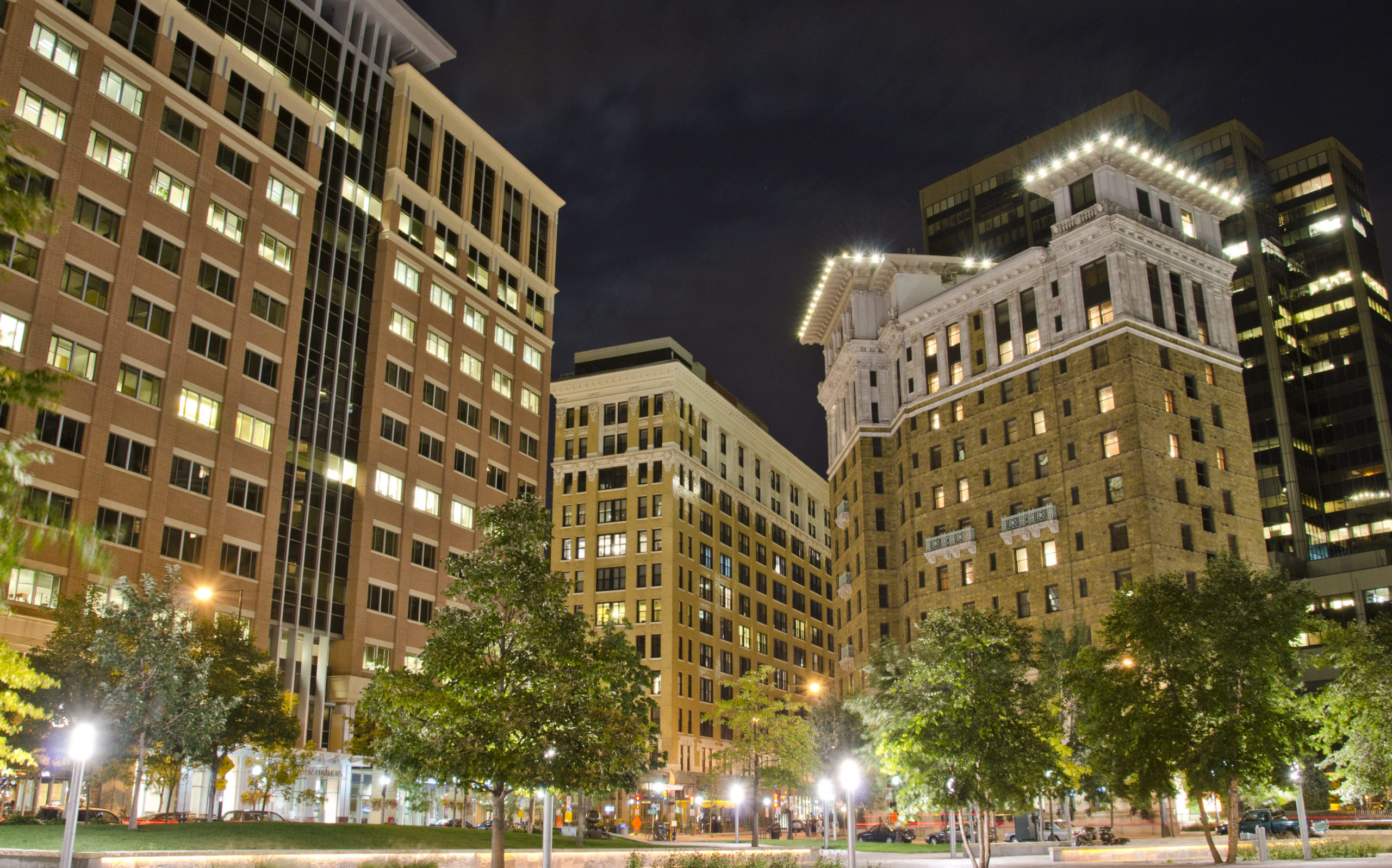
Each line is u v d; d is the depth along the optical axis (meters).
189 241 64.25
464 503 84.12
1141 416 81.50
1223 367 89.06
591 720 28.91
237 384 65.88
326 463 73.00
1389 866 31.02
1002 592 87.69
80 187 58.47
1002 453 91.25
